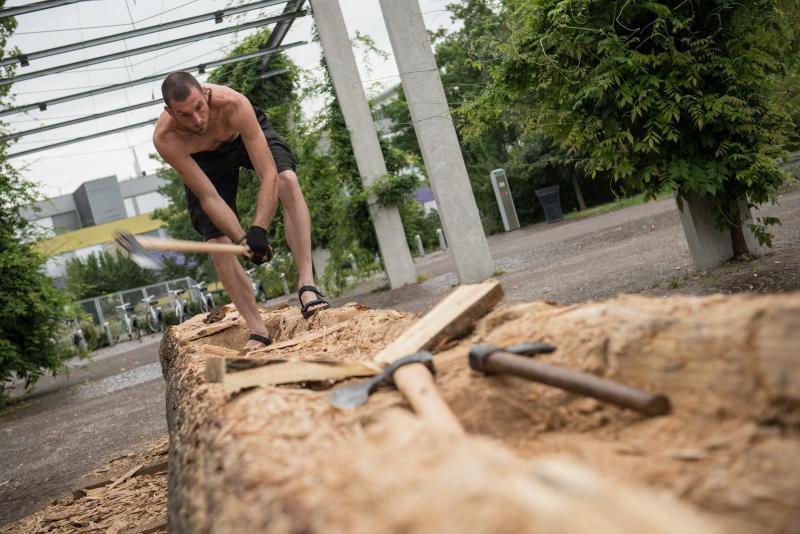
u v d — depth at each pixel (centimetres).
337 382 262
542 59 781
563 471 107
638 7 754
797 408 149
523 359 201
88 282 4878
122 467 760
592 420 188
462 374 226
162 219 4953
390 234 1806
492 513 100
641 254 1180
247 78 2028
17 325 1694
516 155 3109
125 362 2116
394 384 236
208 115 441
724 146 780
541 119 852
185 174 455
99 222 6819
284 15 1688
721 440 154
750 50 775
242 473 167
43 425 1270
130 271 4950
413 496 113
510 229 3058
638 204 2367
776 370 152
